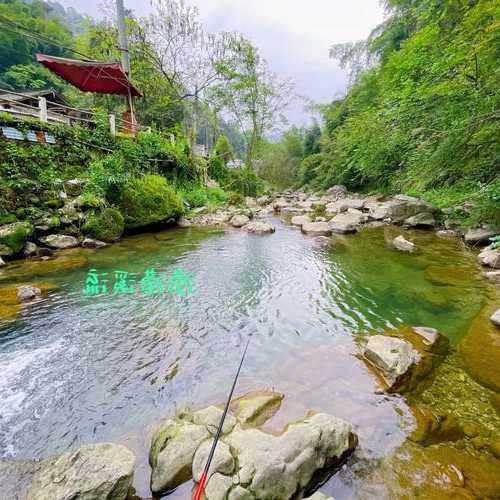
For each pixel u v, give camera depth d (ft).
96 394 9.66
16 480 6.75
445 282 18.93
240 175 81.15
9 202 23.89
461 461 7.23
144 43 60.49
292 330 13.87
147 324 14.17
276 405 8.95
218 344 12.65
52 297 16.55
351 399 9.29
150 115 69.05
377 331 13.67
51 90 53.47
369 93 64.59
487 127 18.31
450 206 31.22
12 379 10.27
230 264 23.40
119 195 31.50
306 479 6.42
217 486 5.98
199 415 8.06
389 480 6.79
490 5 15.76
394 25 59.06
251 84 69.97
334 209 50.85
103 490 5.98
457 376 10.36
